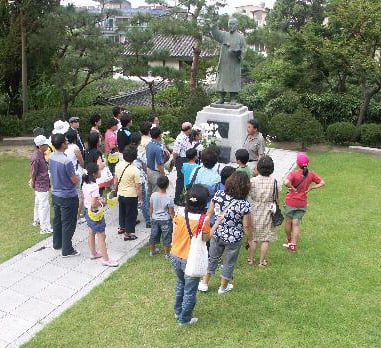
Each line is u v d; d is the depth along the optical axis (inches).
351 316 226.4
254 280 260.5
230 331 215.0
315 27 643.5
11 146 587.8
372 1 585.3
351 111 643.5
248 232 233.0
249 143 333.4
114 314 228.7
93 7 611.8
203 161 262.2
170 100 778.2
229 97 498.3
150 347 204.4
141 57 599.8
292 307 233.9
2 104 698.2
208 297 243.1
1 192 412.8
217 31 461.1
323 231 327.0
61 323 221.6
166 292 248.4
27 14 604.4
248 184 229.9
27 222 348.5
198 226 202.2
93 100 772.0
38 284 258.7
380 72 559.5
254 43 630.5
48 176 323.6
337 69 614.2
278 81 721.6
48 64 669.3
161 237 310.0
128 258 288.5
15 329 218.7
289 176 285.1
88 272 271.9
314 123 563.2
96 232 275.1
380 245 305.1
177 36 634.8
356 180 443.5
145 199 328.2
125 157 299.1
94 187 268.5
